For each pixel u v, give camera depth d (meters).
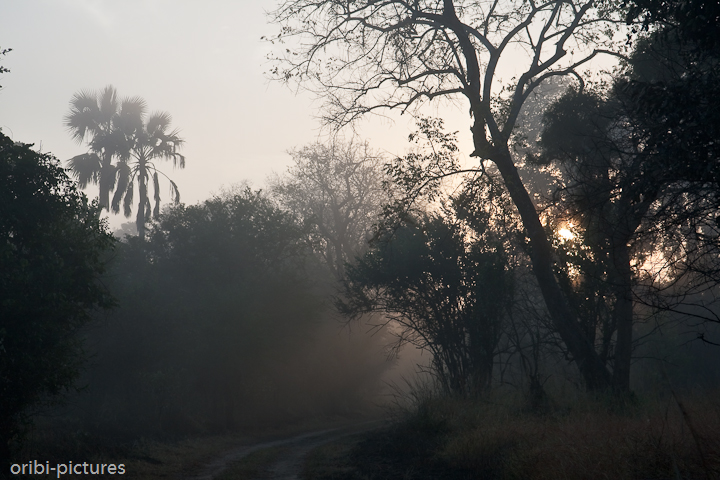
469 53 18.80
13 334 10.34
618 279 15.28
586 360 16.91
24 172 11.15
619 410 13.59
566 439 8.83
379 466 12.21
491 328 19.53
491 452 11.04
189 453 16.81
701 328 26.02
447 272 20.55
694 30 8.08
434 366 20.88
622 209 10.02
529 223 17.78
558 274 18.92
